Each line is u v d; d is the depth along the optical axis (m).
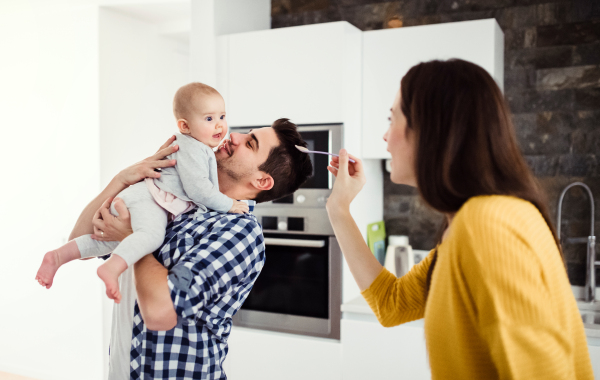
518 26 2.47
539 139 2.46
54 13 3.21
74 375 3.29
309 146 2.30
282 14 3.04
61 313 3.33
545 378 0.65
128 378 1.08
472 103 0.78
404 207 2.74
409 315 1.12
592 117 2.36
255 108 2.42
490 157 0.77
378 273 1.17
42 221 3.39
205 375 1.04
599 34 2.33
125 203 1.14
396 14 2.73
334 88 2.24
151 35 3.43
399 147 0.91
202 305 0.97
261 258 1.16
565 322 0.70
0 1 3.11
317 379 2.28
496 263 0.66
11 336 3.55
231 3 2.63
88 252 1.19
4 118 3.50
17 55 3.40
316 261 2.30
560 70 2.40
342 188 1.20
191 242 1.10
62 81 3.22
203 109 1.27
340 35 2.21
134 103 3.33
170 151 1.22
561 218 2.43
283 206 2.37
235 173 1.31
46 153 3.34
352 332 2.21
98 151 3.10
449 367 0.76
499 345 0.65
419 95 0.82
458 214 0.74
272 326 2.41
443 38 2.23
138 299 0.94
